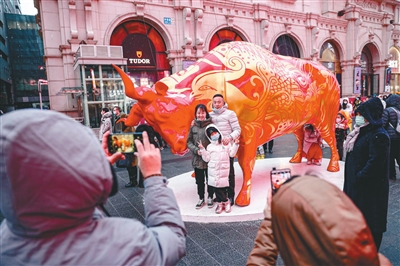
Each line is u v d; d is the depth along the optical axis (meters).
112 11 11.85
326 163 5.88
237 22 14.98
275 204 0.91
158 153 1.14
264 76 3.84
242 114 3.73
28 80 37.88
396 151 4.87
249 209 3.72
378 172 2.43
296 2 17.34
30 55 38.00
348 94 19.92
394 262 2.58
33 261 0.76
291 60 4.61
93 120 10.23
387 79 22.53
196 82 3.76
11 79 36.66
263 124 4.02
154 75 13.51
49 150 0.73
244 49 3.96
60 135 0.76
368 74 22.53
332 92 5.02
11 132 0.72
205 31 14.06
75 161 0.75
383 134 2.42
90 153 0.79
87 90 10.05
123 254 0.81
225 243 3.04
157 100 3.46
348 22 19.55
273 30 16.17
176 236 0.99
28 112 0.77
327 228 0.77
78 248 0.78
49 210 0.73
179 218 1.05
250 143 3.84
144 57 13.17
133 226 0.89
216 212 3.65
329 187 0.87
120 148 1.49
